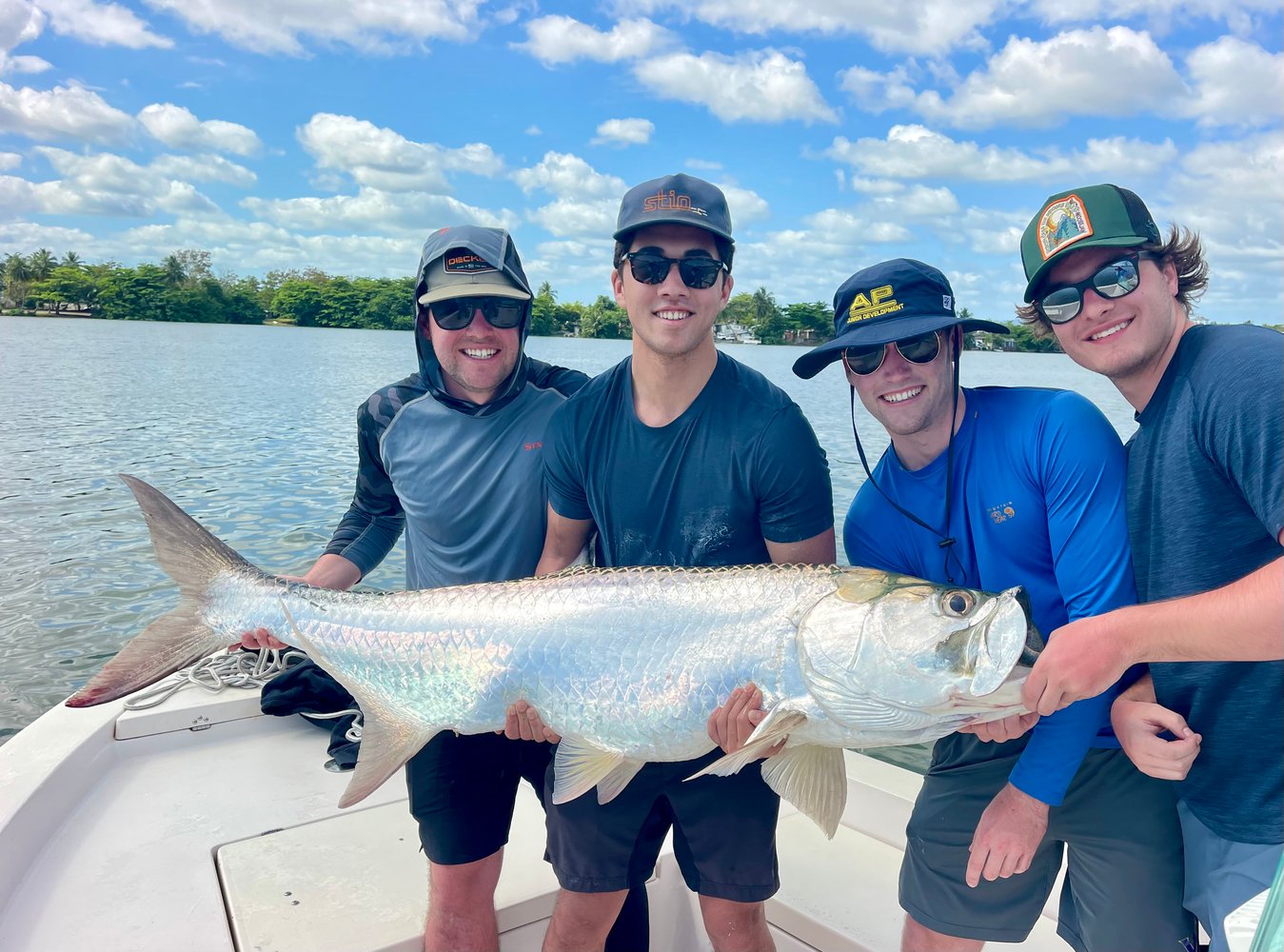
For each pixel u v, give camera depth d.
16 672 3.04
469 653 1.39
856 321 1.31
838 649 1.22
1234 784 1.13
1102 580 1.17
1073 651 1.05
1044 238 1.23
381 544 1.76
